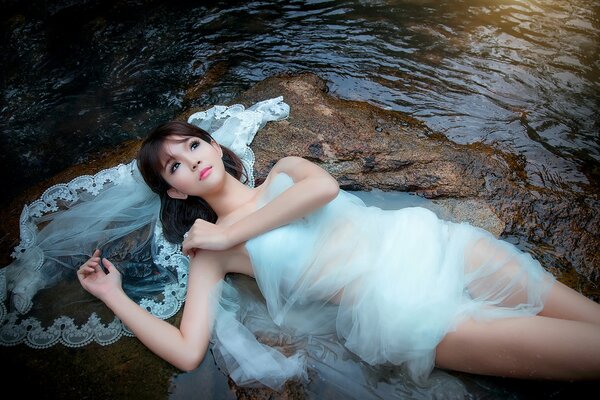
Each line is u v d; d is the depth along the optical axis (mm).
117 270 2754
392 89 4246
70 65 4902
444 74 4379
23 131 4191
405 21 5094
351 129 3660
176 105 4348
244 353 2465
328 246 2527
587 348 1965
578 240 2932
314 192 2482
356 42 4855
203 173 2729
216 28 5234
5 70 4852
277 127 3686
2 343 2693
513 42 4711
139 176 3260
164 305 2803
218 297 2660
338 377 2387
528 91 4148
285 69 4586
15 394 2504
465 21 5035
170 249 3018
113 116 4285
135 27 5316
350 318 2447
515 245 2939
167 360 2438
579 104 4008
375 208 2750
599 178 3355
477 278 2406
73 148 3998
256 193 2924
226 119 3658
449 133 3777
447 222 2656
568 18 5004
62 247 3068
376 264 2418
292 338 2580
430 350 2221
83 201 3291
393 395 2297
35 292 2873
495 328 2125
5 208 3443
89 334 2701
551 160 3510
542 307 2248
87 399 2469
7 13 5500
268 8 5500
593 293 2666
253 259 2568
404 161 3398
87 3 5672
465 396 2252
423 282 2311
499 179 3270
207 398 2404
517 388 2256
